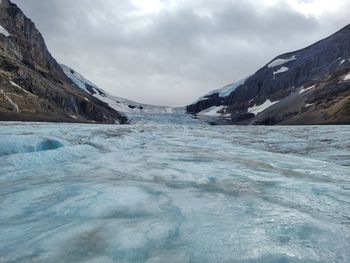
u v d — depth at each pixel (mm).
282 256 4059
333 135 21156
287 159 12523
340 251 4238
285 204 6199
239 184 7859
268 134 25000
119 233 4664
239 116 175500
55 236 4590
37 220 5262
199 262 3904
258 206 6023
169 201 6227
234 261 3932
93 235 4602
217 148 15914
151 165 10367
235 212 5648
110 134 19844
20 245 4328
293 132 25422
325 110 89562
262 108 179250
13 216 5492
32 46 135375
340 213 5746
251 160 11969
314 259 4016
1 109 72625
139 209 5715
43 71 122812
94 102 136125
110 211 5605
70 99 109312
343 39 175125
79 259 3951
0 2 148000
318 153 14734
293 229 4914
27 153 10969
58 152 11727
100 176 8547
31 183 7773
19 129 19891
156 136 21938
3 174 8906
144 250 4172
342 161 12508
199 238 4520
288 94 174500
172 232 4711
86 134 18234
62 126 26844
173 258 3988
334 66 159750
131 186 7309
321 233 4793
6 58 100312
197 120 165625
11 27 140125
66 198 6355
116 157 12062
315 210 5875
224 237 4562
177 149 15109
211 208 5844
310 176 9086
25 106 82125
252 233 4711
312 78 169125
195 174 9023
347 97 88562
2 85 85438
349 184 8055
